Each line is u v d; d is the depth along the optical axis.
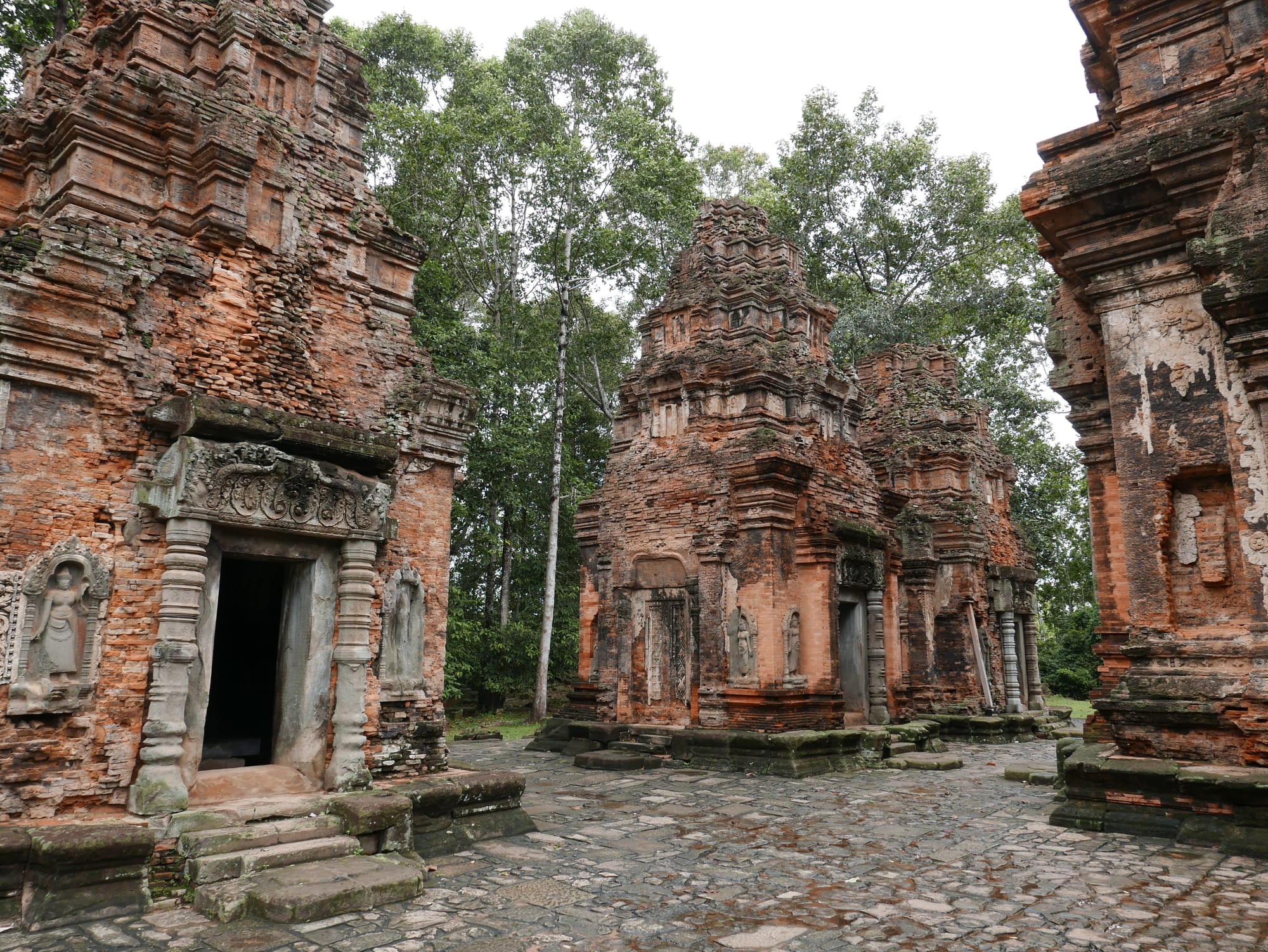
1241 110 9.77
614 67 31.17
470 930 6.47
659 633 18.70
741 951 6.04
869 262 37.34
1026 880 7.85
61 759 7.45
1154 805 9.60
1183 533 10.34
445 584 11.02
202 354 8.95
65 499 7.78
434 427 11.13
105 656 7.80
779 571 17.08
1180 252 10.52
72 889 6.57
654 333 20.38
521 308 32.09
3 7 16.62
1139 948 6.05
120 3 9.91
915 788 13.87
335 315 10.48
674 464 18.83
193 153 9.22
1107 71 12.41
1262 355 9.39
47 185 9.12
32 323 7.62
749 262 20.19
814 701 17.12
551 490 29.64
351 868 7.45
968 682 22.83
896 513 22.03
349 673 9.16
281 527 8.72
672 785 14.24
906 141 35.44
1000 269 34.81
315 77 10.70
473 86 28.97
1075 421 13.48
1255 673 9.32
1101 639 13.16
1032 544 33.59
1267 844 8.45
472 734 21.98
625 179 28.59
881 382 27.16
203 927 6.45
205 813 7.67
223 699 11.88
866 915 6.86
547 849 9.24
